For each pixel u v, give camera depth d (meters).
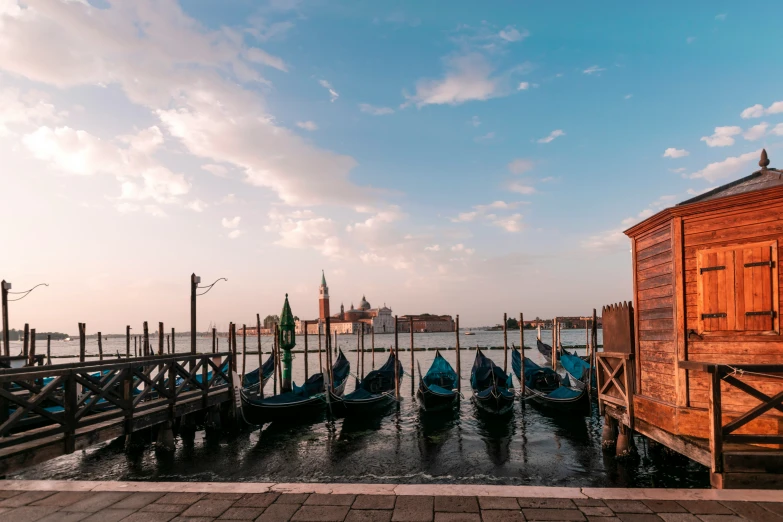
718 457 5.70
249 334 174.75
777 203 6.77
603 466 11.09
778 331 6.68
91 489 5.46
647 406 8.38
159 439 12.19
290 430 15.88
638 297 8.90
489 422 17.20
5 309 21.27
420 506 4.89
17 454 7.25
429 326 175.38
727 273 7.11
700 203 7.24
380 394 19.50
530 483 10.22
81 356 24.61
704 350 7.26
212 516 4.71
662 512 4.71
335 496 5.18
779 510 4.75
